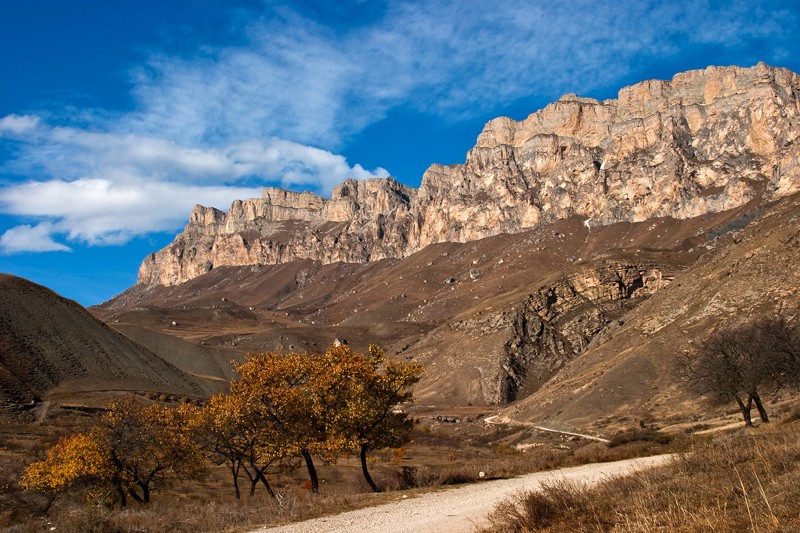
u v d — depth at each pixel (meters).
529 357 162.25
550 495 15.30
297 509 22.20
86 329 126.06
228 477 51.94
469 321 190.62
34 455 53.41
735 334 46.47
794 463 14.09
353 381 32.22
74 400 95.50
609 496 15.42
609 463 32.00
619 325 129.50
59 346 114.06
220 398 38.44
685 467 17.09
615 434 68.88
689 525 11.09
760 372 41.94
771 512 10.45
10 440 64.25
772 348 42.75
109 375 114.44
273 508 22.92
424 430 107.31
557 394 106.25
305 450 32.31
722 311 92.19
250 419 33.56
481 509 18.80
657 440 44.94
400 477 31.39
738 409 64.00
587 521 13.24
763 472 14.08
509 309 180.50
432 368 175.38
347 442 30.80
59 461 37.16
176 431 40.72
